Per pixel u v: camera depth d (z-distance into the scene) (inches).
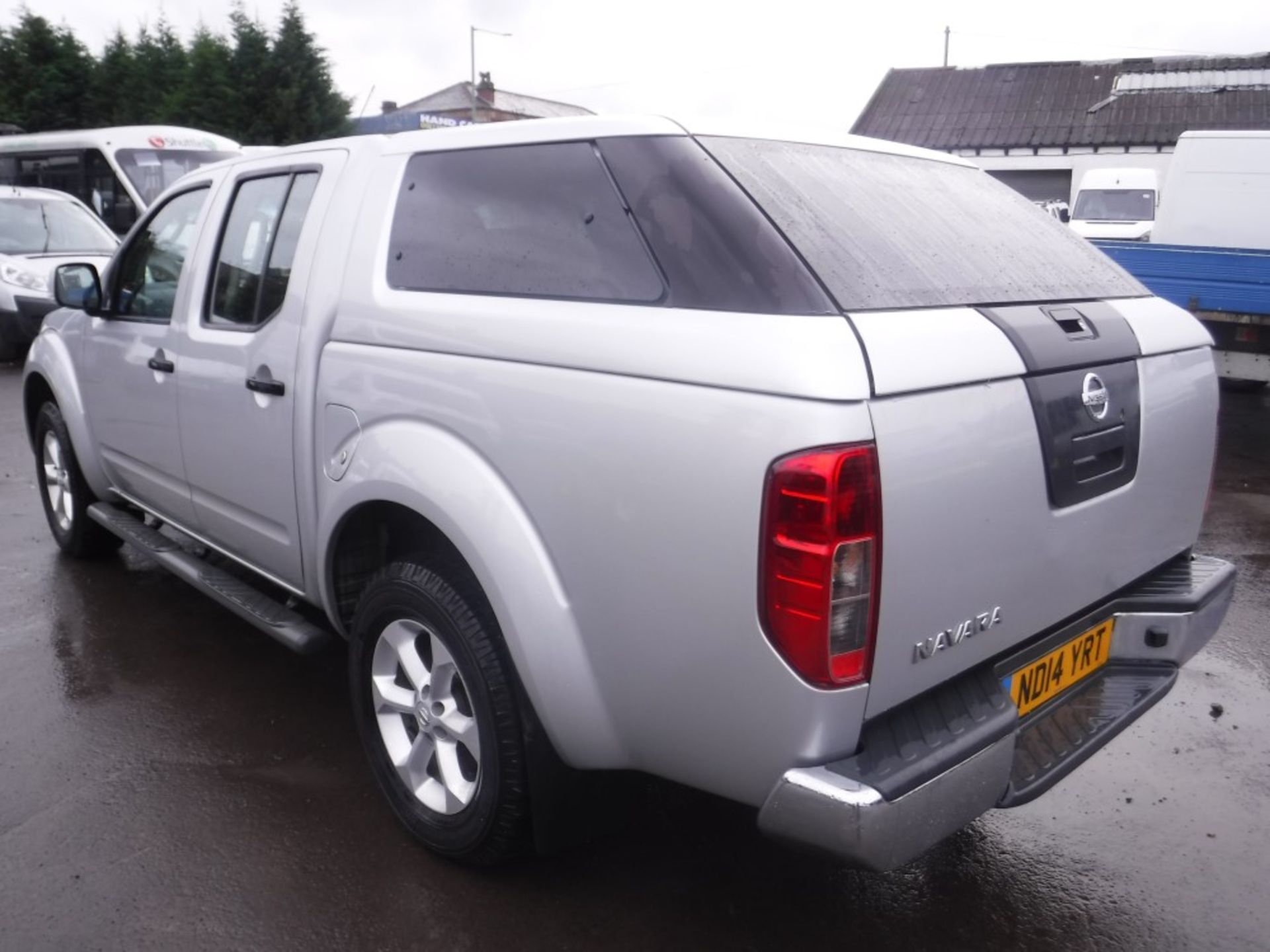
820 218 101.3
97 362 185.6
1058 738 103.8
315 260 130.2
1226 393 443.8
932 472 87.2
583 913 112.5
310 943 107.3
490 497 103.3
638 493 92.2
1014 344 96.3
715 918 112.3
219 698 159.2
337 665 171.0
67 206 521.7
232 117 1119.0
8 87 1141.1
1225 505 278.8
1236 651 183.6
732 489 86.0
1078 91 1173.1
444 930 109.5
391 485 113.4
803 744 85.9
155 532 184.7
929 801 86.5
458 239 115.9
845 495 81.9
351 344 122.3
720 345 88.4
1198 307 339.9
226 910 111.9
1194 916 114.0
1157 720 158.2
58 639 179.3
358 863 120.0
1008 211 129.5
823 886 117.9
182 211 168.1
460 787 115.6
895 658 87.7
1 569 212.7
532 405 100.3
